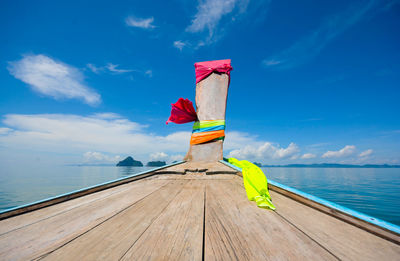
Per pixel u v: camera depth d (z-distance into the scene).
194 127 8.07
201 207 2.33
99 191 3.35
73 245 1.46
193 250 1.34
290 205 2.38
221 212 2.15
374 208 11.09
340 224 1.78
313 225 1.77
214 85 8.36
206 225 1.79
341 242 1.45
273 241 1.47
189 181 4.00
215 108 8.11
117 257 1.27
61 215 2.17
